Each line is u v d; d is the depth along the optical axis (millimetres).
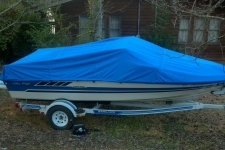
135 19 14547
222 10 13508
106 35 14703
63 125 6219
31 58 6547
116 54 5824
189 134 6129
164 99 6117
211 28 13578
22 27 12250
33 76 6074
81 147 5406
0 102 8211
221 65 6562
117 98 6082
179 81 5590
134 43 6633
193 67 6078
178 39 14039
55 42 10938
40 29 11906
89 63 5941
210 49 14508
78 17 14172
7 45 12648
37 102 7602
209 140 5824
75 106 6176
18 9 10758
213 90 5996
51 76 6027
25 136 5910
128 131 6238
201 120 6977
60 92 6203
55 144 5523
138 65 5676
